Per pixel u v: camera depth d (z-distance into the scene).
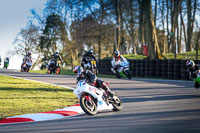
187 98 17.36
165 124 10.15
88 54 27.42
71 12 88.25
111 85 24.91
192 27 76.69
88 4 84.06
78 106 14.82
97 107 12.91
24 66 44.66
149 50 48.50
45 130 9.67
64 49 96.00
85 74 13.09
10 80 26.50
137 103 15.70
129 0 76.50
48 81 27.66
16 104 14.88
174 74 33.50
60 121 11.48
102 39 89.50
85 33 84.19
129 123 10.55
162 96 18.34
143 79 32.03
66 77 32.66
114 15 82.44
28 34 93.75
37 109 13.85
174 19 68.69
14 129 9.96
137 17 83.50
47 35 94.56
